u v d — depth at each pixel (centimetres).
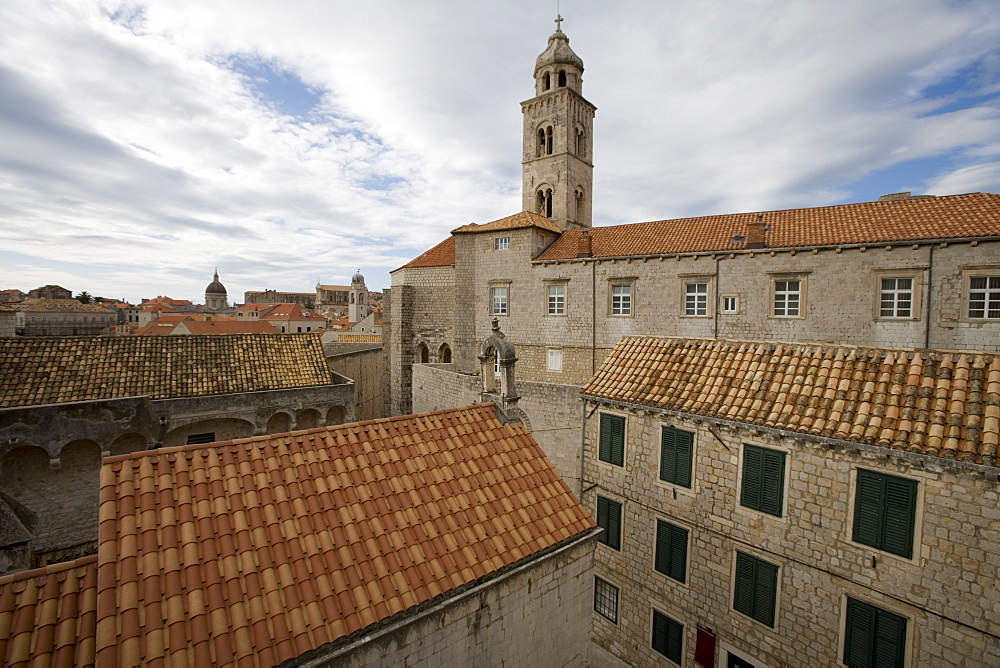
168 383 2333
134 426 2102
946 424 1055
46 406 1903
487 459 1176
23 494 1906
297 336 2938
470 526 990
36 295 12106
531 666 1018
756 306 2708
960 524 1010
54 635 669
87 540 2022
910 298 2303
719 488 1414
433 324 4353
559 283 3547
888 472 1099
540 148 4916
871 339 2389
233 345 2678
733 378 1485
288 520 848
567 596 1089
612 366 1811
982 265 2114
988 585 977
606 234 3650
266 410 2456
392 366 4550
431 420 1222
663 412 1510
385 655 780
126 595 671
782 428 1247
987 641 977
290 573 771
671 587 1534
